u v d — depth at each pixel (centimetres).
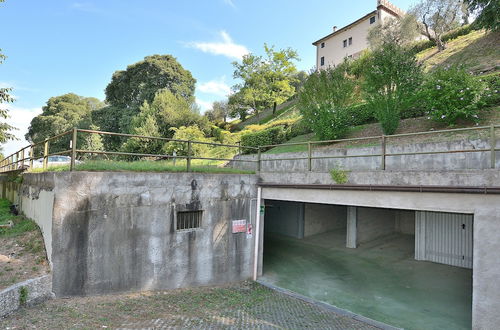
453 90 1084
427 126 1266
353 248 1395
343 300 818
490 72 1438
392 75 1280
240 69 3384
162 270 737
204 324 573
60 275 595
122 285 675
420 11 2362
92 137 3028
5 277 558
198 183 806
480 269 523
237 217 889
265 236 1670
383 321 689
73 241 613
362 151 1197
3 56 1247
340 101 1557
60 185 602
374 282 962
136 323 536
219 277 848
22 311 510
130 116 3275
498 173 512
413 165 1030
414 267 1109
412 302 802
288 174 866
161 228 737
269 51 3322
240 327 580
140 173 707
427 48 2478
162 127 2755
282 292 847
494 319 503
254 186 935
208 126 2867
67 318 512
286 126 2031
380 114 1328
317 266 1130
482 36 2025
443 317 707
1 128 1390
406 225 1650
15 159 1310
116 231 668
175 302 675
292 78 3462
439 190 573
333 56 3556
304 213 1631
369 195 694
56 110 4184
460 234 1108
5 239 765
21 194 1096
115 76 3866
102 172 654
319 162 1326
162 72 3538
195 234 798
